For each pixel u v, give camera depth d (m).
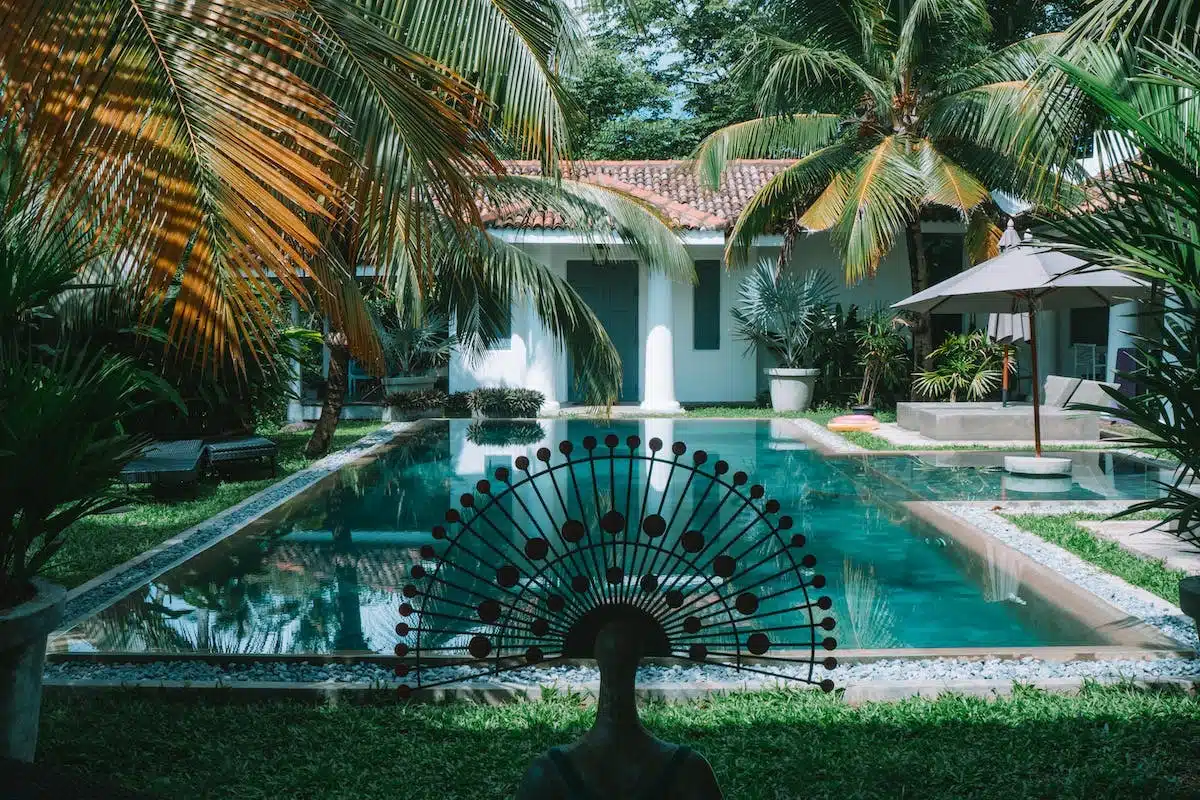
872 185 17.23
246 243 4.10
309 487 12.56
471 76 6.59
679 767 1.90
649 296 21.61
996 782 4.25
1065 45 6.27
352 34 4.68
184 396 12.99
